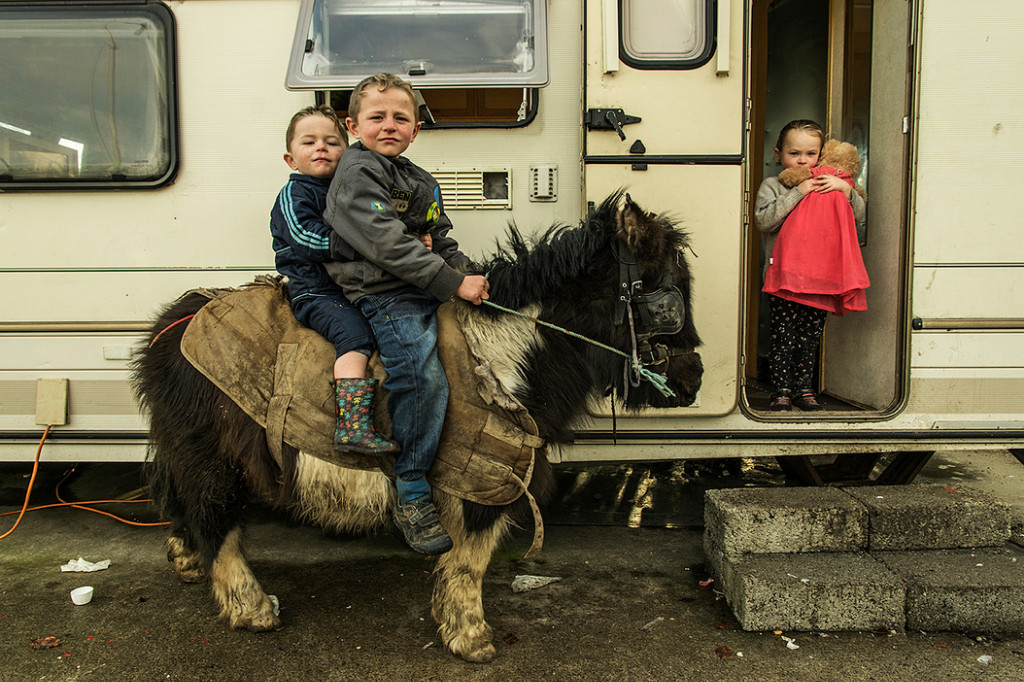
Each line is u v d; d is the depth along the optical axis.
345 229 2.19
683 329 2.40
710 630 2.62
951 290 3.27
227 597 2.59
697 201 3.09
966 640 2.55
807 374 3.53
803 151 3.46
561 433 2.44
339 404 2.17
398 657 2.45
